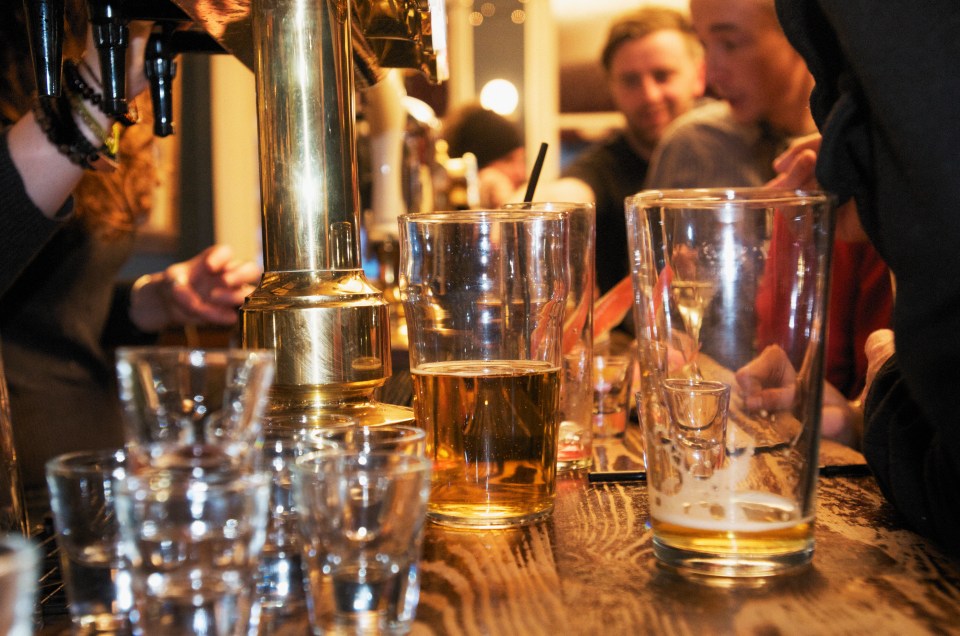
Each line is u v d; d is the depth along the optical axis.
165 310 1.73
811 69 0.61
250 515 0.39
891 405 0.59
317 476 0.41
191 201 3.83
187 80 3.79
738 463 0.49
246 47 0.81
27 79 1.20
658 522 0.51
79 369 1.59
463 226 0.60
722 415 0.49
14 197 1.01
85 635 0.43
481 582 0.49
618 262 3.76
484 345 0.61
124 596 0.43
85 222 1.55
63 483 0.43
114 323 1.73
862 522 0.58
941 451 0.52
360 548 0.41
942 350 0.48
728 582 0.48
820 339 0.48
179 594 0.38
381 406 0.71
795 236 0.47
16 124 1.03
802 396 0.49
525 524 0.60
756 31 2.88
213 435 0.41
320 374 0.62
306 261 0.63
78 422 1.57
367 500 0.41
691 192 0.51
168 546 0.38
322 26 0.62
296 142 0.63
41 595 0.51
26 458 1.49
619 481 0.73
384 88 1.90
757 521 0.49
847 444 1.17
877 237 0.57
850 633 0.41
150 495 0.38
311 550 0.42
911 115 0.47
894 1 0.47
